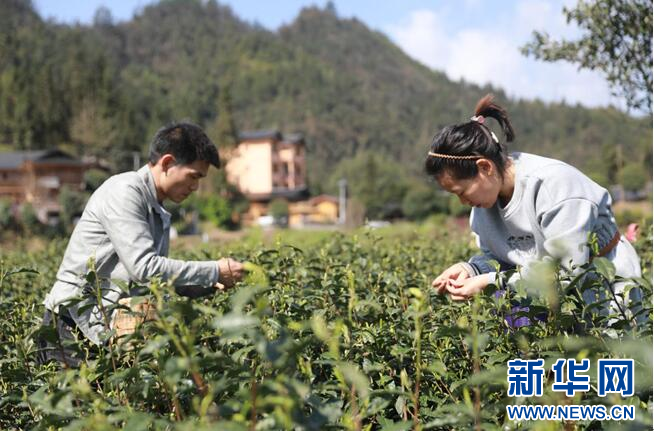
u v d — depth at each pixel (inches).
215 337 98.7
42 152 2399.1
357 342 95.3
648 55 237.0
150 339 83.8
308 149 5290.4
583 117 5546.3
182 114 4402.1
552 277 82.2
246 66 6904.5
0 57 4340.6
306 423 59.1
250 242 206.5
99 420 64.4
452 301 118.7
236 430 56.4
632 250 116.6
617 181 2583.7
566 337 85.0
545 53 257.9
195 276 117.2
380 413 87.0
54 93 3302.2
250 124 5625.0
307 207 2903.5
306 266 139.7
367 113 6402.6
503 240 122.0
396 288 130.3
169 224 131.9
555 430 65.6
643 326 85.7
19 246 349.1
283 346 60.9
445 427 85.4
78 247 121.3
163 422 65.7
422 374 91.6
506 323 97.6
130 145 2918.3
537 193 111.3
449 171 113.1
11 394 89.0
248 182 3095.5
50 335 83.0
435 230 292.2
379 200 2819.9
